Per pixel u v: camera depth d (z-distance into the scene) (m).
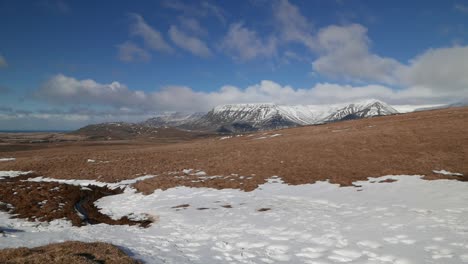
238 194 29.09
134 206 27.81
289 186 30.33
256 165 40.19
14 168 49.50
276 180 33.00
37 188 32.53
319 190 27.89
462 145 37.25
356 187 27.61
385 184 27.44
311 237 15.66
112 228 21.06
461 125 47.72
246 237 16.55
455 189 23.41
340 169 34.19
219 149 56.97
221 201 26.86
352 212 20.09
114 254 12.75
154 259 13.10
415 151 37.56
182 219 21.97
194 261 13.01
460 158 32.84
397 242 13.67
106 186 37.28
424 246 12.85
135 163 48.84
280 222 19.05
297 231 16.84
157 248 15.13
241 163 42.25
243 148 54.44
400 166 32.66
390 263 11.75
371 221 17.44
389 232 15.09
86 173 44.00
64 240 16.98
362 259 12.37
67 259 11.29
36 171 47.06
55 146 138.75
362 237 14.79
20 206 26.44
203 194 30.09
